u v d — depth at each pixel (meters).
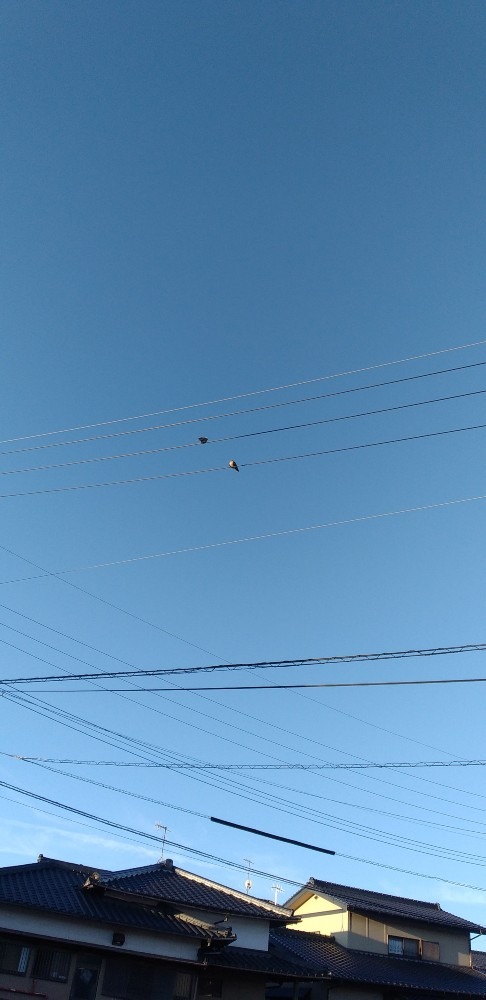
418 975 28.98
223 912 24.00
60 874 24.08
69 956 20.28
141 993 20.62
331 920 31.36
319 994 26.14
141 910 22.50
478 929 32.97
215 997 22.81
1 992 18.78
